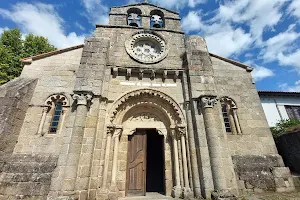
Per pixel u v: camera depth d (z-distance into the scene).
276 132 12.29
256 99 11.22
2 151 7.74
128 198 8.38
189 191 8.12
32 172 7.86
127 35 11.88
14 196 7.33
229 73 11.89
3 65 15.74
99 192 7.62
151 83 10.43
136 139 10.04
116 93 9.84
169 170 9.30
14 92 8.79
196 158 8.62
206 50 11.45
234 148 9.70
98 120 8.76
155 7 13.95
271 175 9.05
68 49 11.34
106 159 8.30
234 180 8.17
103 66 9.77
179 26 13.24
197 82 10.10
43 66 10.68
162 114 10.48
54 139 8.80
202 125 9.02
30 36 19.45
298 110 15.02
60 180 7.10
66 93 9.97
